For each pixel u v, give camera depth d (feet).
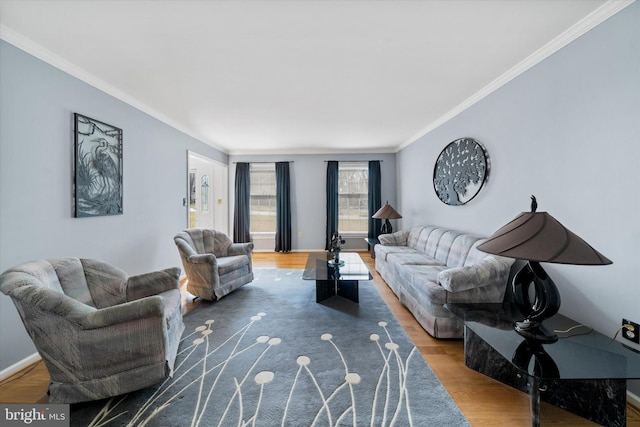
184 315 8.48
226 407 4.66
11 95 5.72
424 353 6.37
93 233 7.82
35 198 6.21
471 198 9.70
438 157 12.10
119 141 8.76
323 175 18.86
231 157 18.81
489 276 6.82
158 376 4.78
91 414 4.52
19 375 5.62
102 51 6.45
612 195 5.11
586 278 5.62
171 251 11.94
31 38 5.90
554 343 4.66
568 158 6.00
